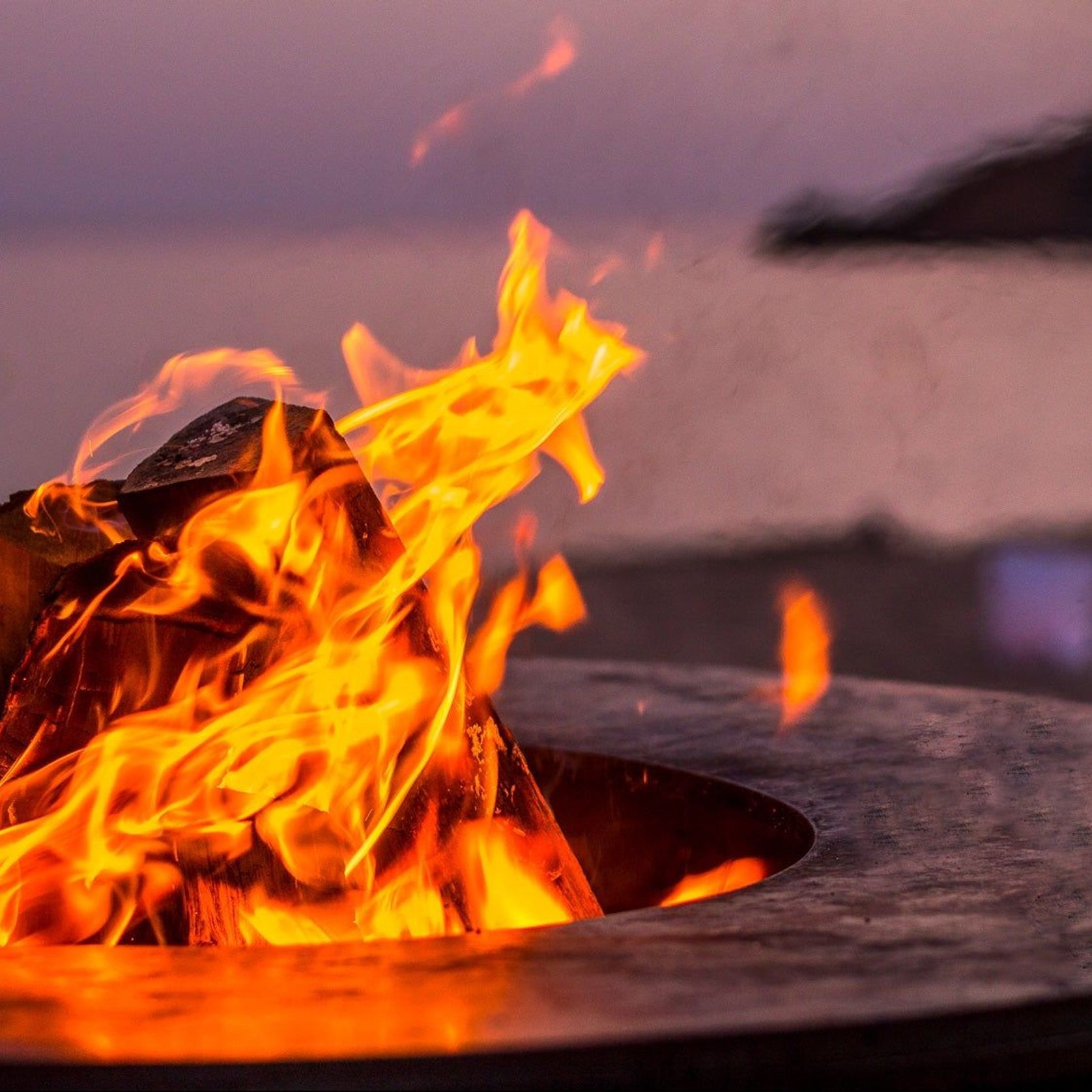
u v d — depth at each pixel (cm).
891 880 197
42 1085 129
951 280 2859
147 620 225
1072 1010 146
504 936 170
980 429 2017
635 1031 136
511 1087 131
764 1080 135
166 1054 132
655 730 317
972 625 988
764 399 2238
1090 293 2795
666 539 1376
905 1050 139
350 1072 130
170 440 243
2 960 160
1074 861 207
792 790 259
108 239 7850
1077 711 320
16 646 247
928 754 284
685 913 181
